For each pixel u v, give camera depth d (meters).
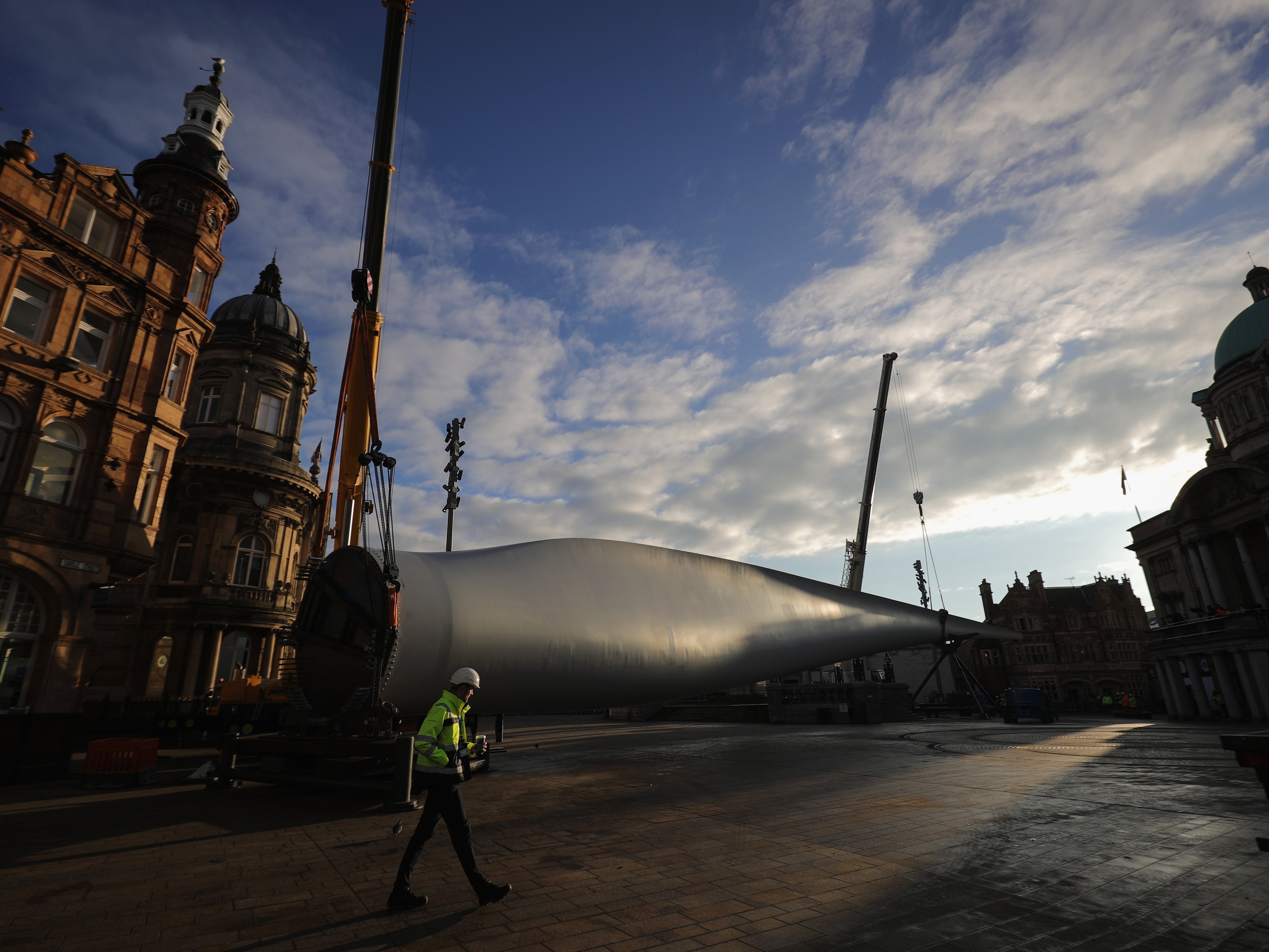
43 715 12.52
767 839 6.68
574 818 7.98
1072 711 43.75
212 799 9.75
